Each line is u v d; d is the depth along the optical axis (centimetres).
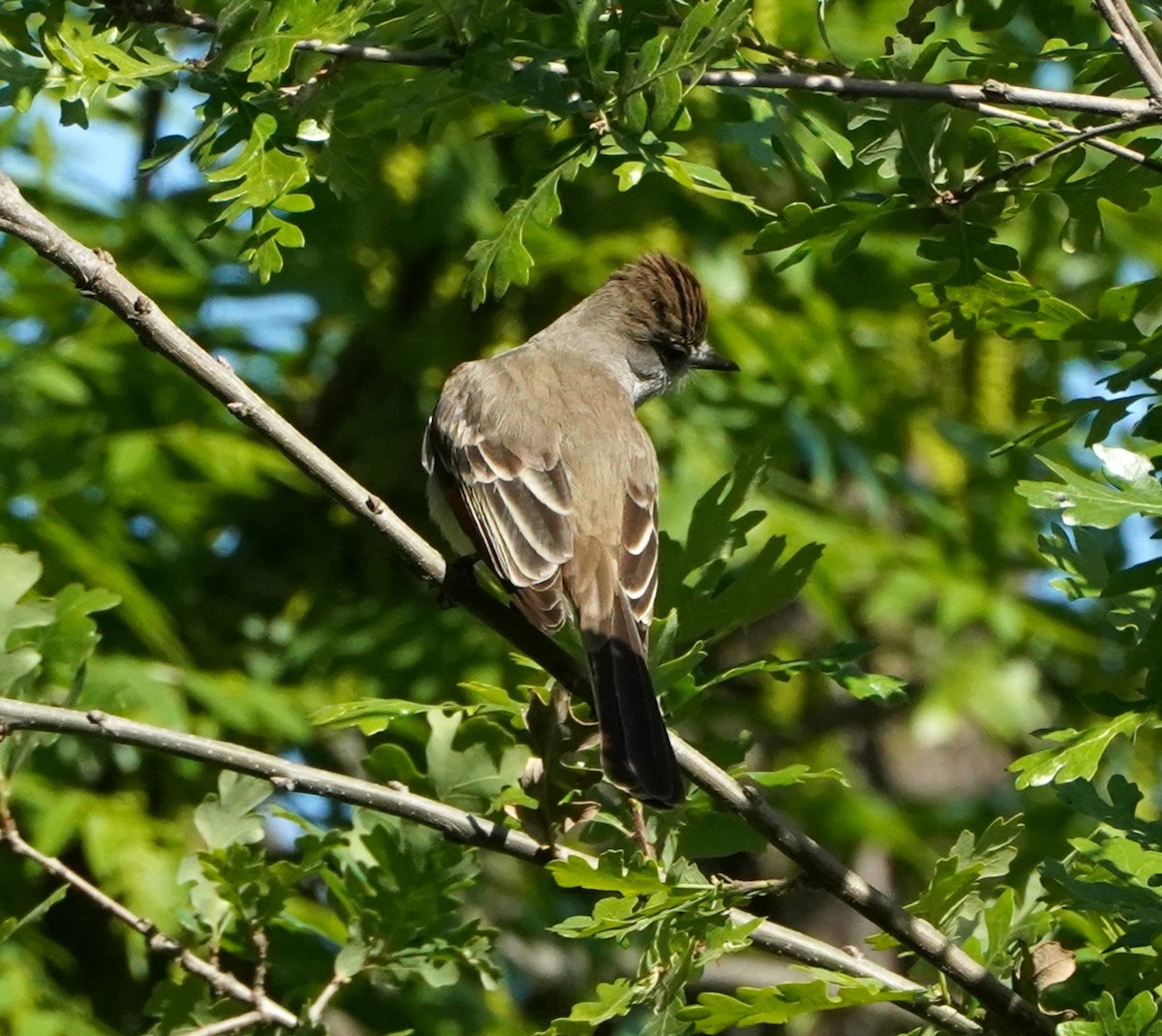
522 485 970
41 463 1445
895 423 1703
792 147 821
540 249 1602
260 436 784
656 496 991
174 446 1502
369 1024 1347
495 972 860
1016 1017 729
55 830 1274
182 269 1602
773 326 1630
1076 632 1695
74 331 1512
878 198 787
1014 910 811
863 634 1816
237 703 1412
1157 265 1742
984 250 791
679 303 1182
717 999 688
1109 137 815
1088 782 748
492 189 1616
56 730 738
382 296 1662
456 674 1511
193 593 1555
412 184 1574
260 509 1686
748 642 1780
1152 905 714
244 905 823
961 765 1902
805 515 1608
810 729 1775
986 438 1730
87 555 1374
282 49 715
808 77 738
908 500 1686
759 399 1633
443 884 848
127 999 1349
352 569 1684
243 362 1631
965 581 1652
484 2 738
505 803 777
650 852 769
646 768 735
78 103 749
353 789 759
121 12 734
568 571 914
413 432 1700
